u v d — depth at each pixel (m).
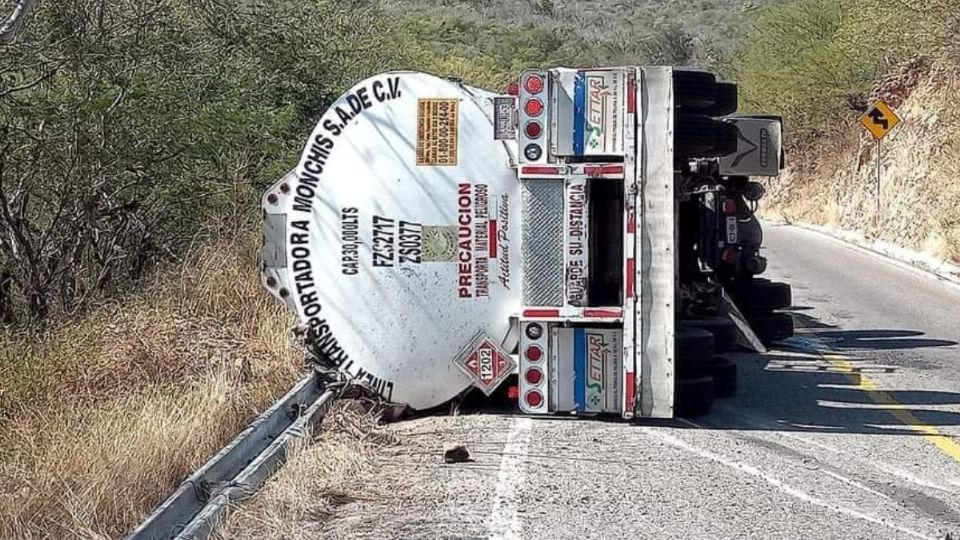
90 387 9.53
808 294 18.86
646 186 8.84
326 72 21.56
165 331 10.51
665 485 7.56
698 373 9.93
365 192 9.25
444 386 9.34
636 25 114.81
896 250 26.78
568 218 8.98
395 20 33.47
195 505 6.55
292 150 17.47
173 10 16.73
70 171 13.90
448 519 6.78
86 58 13.94
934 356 13.09
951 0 29.84
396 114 9.23
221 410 8.22
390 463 8.05
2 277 14.20
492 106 9.13
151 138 14.27
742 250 13.69
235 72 18.03
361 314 9.29
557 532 6.56
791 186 44.34
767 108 46.88
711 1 135.12
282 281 9.38
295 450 7.86
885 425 9.52
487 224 9.12
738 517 6.88
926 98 31.20
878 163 30.78
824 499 7.30
